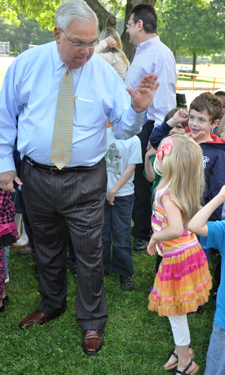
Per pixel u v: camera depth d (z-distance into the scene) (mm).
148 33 3666
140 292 3133
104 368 2305
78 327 2678
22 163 2482
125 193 3115
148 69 3672
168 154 2041
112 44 4457
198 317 2803
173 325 2213
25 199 2486
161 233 2049
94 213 2438
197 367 2244
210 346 1978
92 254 2445
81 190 2369
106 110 2402
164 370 2309
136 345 2498
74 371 2291
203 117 2676
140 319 2779
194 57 36781
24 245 3924
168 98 3609
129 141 3072
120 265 3152
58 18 2055
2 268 2725
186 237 2207
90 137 2322
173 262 2178
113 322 2740
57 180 2350
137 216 3822
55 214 2471
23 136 2338
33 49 2270
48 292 2684
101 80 2334
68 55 2104
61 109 2234
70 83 2223
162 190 2066
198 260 2225
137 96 2213
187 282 2162
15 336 2547
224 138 3271
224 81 32875
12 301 2969
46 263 2609
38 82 2248
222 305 1903
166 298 2176
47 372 2277
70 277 3359
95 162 2414
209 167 2695
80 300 2533
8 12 12125
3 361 2357
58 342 2504
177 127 3018
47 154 2299
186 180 2025
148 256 3771
